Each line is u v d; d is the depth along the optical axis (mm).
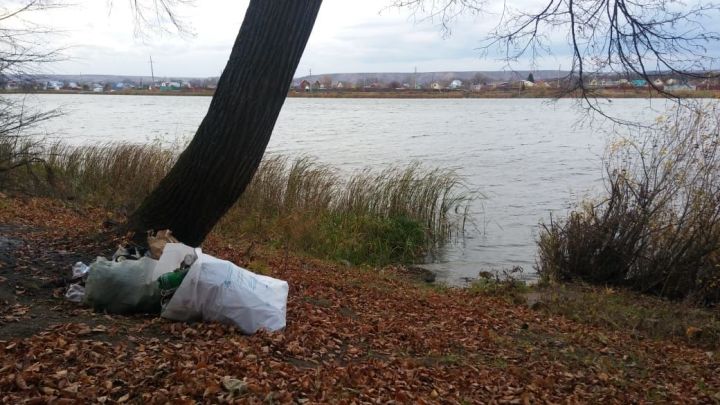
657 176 11539
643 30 8375
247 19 6809
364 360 5863
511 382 5988
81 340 5016
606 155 33281
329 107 120312
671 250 11148
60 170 15922
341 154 34156
